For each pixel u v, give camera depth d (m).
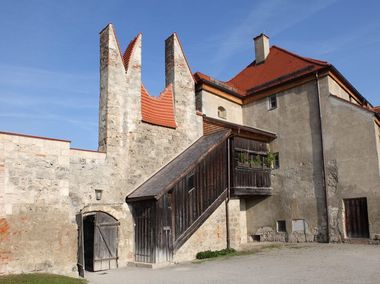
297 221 18.78
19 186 11.66
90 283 10.59
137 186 15.62
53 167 12.51
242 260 13.62
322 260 12.45
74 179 13.68
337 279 9.34
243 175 18.31
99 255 13.83
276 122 20.50
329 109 18.20
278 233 19.45
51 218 12.12
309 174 18.64
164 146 17.12
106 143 14.95
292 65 21.44
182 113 18.36
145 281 10.54
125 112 15.83
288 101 20.09
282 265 11.94
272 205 19.94
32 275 10.61
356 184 16.83
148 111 16.95
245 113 22.23
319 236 17.86
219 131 18.28
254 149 19.52
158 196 13.74
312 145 18.73
